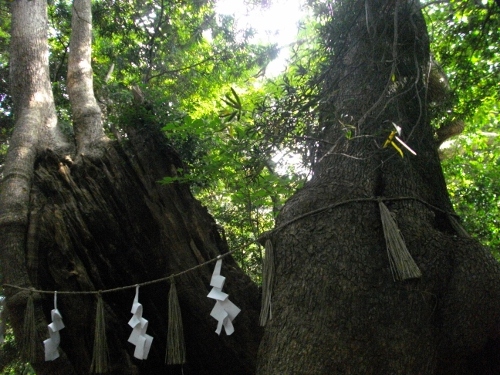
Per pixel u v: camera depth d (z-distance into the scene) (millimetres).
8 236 4688
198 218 5180
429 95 5516
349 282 3236
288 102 4035
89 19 6883
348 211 3533
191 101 10906
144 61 10578
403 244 3227
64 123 7375
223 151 4754
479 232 8156
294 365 3111
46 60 6344
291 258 3488
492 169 8953
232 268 5102
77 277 4695
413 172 3828
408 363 3037
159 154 5375
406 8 4371
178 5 9945
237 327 4738
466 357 3344
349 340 3080
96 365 4086
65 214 4953
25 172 5145
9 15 10500
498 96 6918
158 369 4855
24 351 4262
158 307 4895
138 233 5031
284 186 5453
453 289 3273
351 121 3977
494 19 5445
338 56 4402
